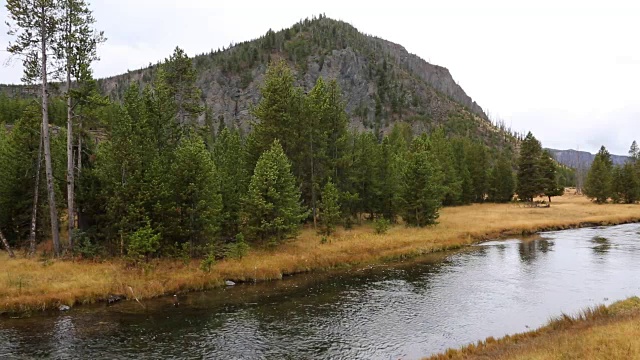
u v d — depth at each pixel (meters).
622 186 82.31
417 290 25.25
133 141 29.52
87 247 28.61
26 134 34.53
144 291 23.64
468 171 81.69
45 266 25.97
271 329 18.78
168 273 26.20
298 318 20.28
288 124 43.25
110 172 29.30
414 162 48.00
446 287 25.81
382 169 51.72
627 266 30.64
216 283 26.27
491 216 59.03
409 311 21.22
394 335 17.89
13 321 19.52
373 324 19.34
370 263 33.47
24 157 34.62
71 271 25.17
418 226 47.09
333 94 48.44
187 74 39.47
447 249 39.47
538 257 34.72
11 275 23.77
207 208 29.92
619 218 59.38
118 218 29.03
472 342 16.86
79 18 29.50
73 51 29.36
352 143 51.41
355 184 49.28
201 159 29.80
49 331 18.33
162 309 21.66
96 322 19.56
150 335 17.98
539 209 69.31
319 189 44.12
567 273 28.78
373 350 16.31
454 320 19.73
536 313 20.44
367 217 54.72
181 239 29.94
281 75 45.25
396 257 35.50
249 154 43.47
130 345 16.88
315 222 43.53
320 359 15.49
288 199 34.41
